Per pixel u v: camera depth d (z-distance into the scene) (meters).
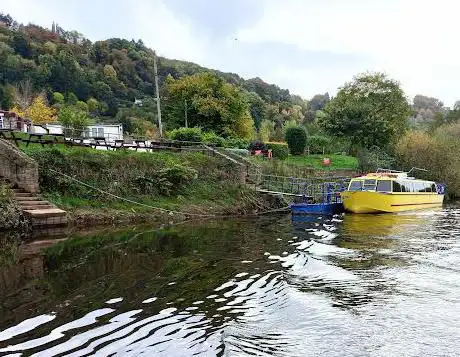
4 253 11.77
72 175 18.95
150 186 20.83
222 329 6.84
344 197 24.47
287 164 31.72
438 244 14.41
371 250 13.29
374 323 7.25
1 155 16.95
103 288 8.76
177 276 9.80
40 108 52.97
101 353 5.85
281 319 7.35
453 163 36.97
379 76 47.06
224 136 39.25
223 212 21.67
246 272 10.31
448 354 6.12
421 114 138.88
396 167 38.62
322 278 9.98
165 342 6.28
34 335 6.39
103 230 15.86
